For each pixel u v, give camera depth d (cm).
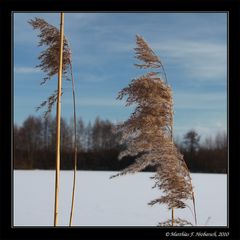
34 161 3528
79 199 1678
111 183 2516
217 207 1383
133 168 499
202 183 2427
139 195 1856
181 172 504
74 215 1230
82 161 3422
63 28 540
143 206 1459
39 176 2983
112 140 3291
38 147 3522
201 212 1252
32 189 2066
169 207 510
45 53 578
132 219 1148
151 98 509
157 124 507
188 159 2539
